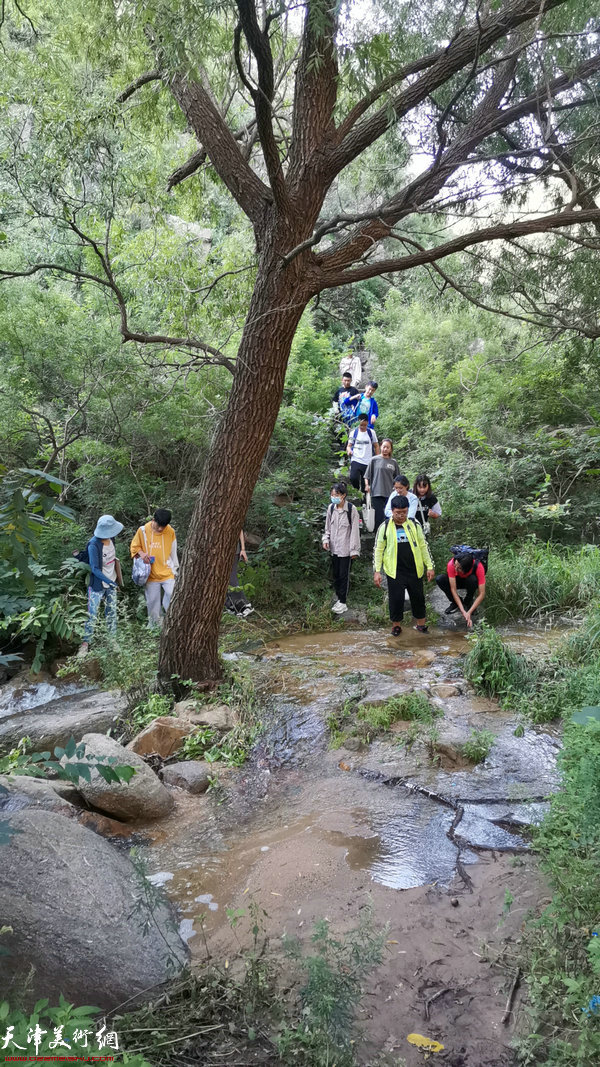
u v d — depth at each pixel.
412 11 5.27
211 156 6.32
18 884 3.58
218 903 3.93
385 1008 3.07
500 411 13.56
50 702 7.73
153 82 7.51
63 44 7.53
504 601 9.00
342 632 8.89
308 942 3.48
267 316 6.16
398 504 8.38
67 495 10.82
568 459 12.10
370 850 4.32
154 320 10.56
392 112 4.51
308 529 10.84
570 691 6.06
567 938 3.31
